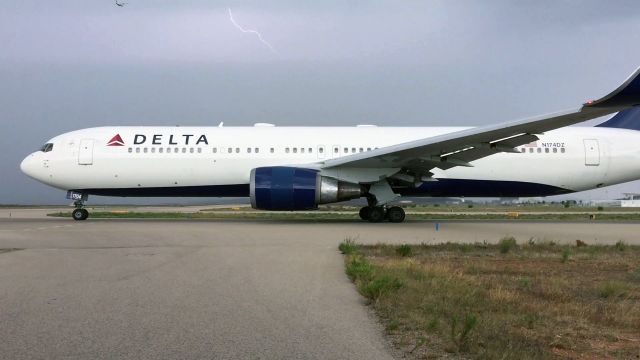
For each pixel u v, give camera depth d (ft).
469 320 15.84
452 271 28.27
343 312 19.56
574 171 71.26
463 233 53.42
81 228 57.57
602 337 16.96
